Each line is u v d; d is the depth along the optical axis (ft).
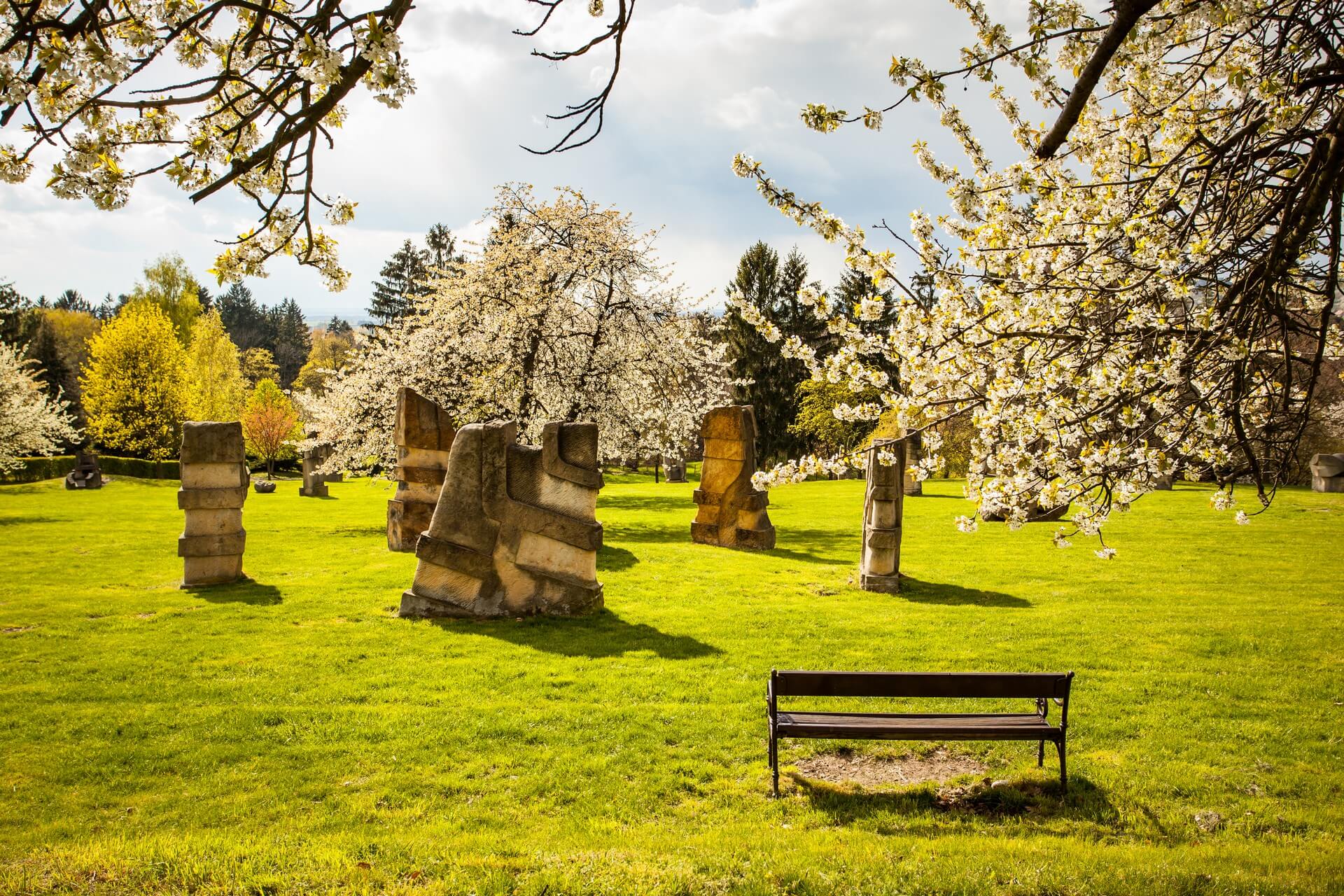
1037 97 21.40
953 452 116.47
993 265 20.31
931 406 20.43
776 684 21.79
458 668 32.37
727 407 63.26
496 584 40.52
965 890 15.66
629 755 24.11
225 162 13.38
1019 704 28.40
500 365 81.92
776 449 175.52
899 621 39.91
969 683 21.59
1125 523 71.46
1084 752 24.00
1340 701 28.02
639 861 17.20
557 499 41.11
